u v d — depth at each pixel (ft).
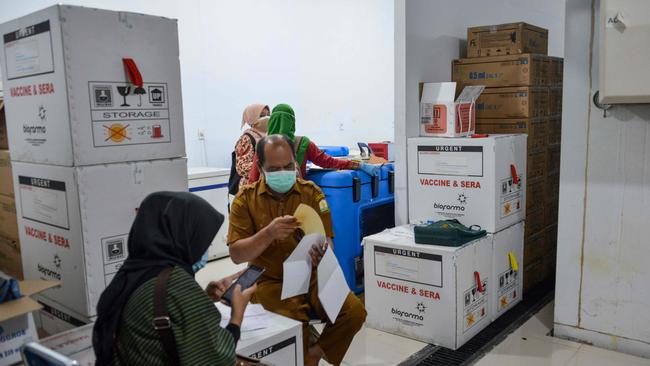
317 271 6.15
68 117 5.49
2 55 6.33
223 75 17.01
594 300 8.74
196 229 4.15
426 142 9.93
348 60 18.97
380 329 9.54
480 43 11.14
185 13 15.78
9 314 4.41
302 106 19.58
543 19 15.42
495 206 9.32
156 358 3.81
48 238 6.20
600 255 8.59
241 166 9.84
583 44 8.34
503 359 8.36
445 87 10.04
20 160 6.46
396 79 10.24
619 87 7.53
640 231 8.16
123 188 5.98
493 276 9.59
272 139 6.52
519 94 10.58
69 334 4.97
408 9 9.97
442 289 8.62
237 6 17.15
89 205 5.68
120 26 5.81
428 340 8.94
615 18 7.36
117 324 3.89
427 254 8.68
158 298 3.79
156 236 4.05
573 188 8.73
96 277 5.81
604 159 8.37
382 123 18.53
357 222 10.63
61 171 5.75
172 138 6.46
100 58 5.67
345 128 19.56
